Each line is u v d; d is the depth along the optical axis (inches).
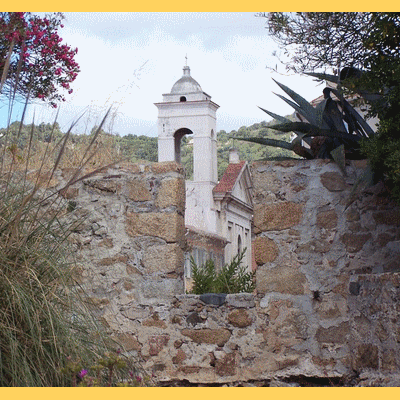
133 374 183.9
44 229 193.3
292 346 231.9
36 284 179.9
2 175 202.4
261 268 237.0
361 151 218.4
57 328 174.7
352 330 224.8
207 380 235.5
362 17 236.1
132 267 246.4
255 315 235.8
